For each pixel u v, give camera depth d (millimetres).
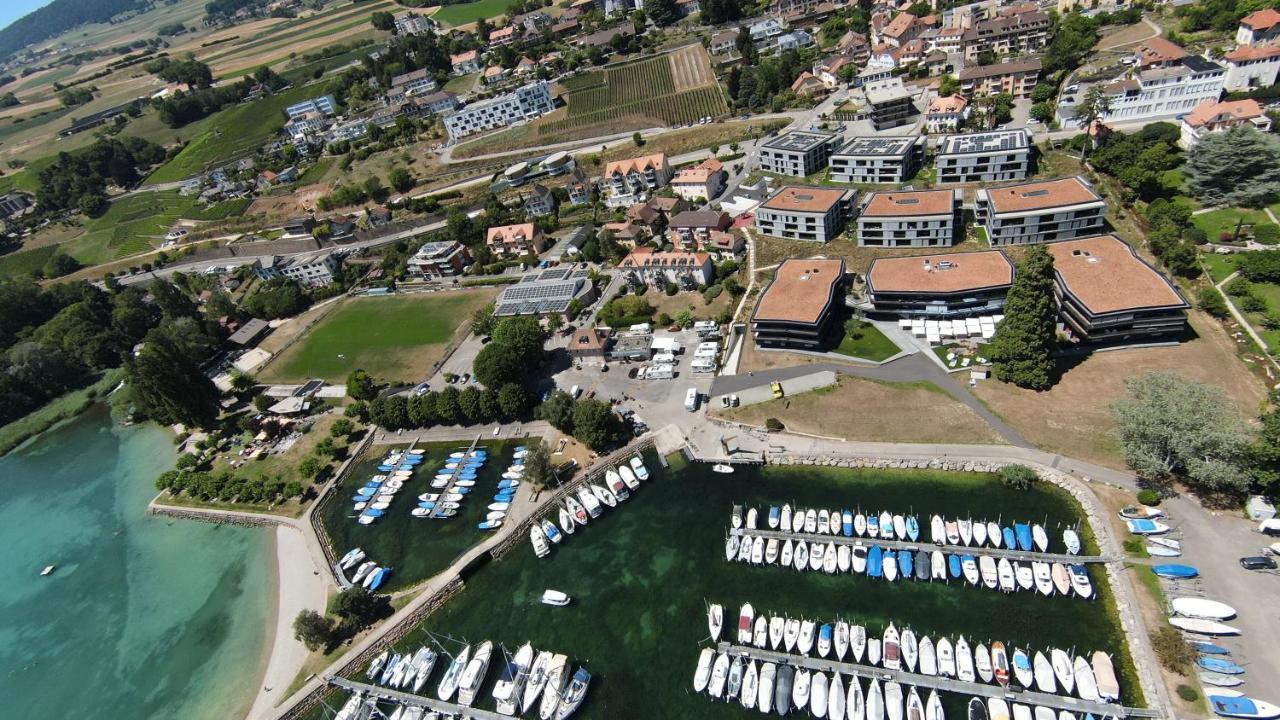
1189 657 73125
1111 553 86500
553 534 109000
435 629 99562
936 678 78438
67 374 198750
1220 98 164125
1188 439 84562
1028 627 82312
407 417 139625
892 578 90750
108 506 145250
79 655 109500
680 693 84688
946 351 124625
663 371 137500
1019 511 95812
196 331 189750
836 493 105500
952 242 148375
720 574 97875
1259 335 108375
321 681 94250
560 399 128500
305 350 184750
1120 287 113375
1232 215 132750
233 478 136750
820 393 122812
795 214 160625
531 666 90938
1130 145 148500
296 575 114000
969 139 170000
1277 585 78188
